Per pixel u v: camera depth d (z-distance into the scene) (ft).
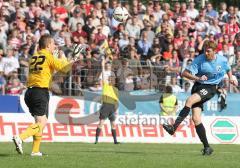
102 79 203.92
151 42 254.88
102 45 228.84
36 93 117.19
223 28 279.28
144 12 280.10
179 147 172.04
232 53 253.85
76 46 122.11
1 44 237.86
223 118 202.49
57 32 251.39
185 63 229.25
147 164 106.63
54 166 101.96
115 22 265.13
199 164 108.47
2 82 218.59
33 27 252.01
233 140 202.28
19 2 263.29
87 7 271.49
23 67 222.07
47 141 195.62
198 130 129.08
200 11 280.51
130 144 185.26
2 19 249.55
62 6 268.00
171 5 318.04
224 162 113.09
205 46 126.21
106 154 127.03
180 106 218.18
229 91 225.76
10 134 192.54
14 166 100.83
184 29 266.98
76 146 167.53
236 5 338.95
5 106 208.33
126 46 240.94
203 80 124.47
